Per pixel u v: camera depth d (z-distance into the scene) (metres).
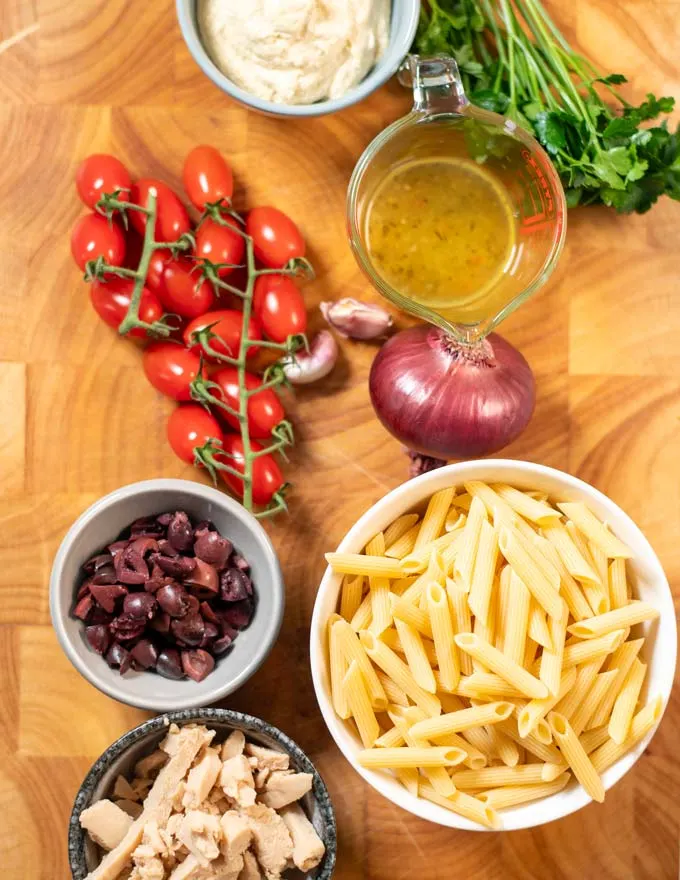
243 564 0.62
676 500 0.67
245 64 0.61
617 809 0.66
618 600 0.59
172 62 0.65
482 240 0.62
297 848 0.59
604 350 0.67
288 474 0.66
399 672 0.58
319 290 0.66
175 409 0.66
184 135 0.66
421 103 0.59
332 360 0.66
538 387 0.67
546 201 0.62
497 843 0.66
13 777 0.65
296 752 0.59
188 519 0.62
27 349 0.66
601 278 0.67
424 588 0.59
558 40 0.64
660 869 0.66
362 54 0.61
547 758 0.57
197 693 0.60
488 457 0.67
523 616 0.57
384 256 0.62
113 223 0.64
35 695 0.65
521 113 0.64
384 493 0.66
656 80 0.67
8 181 0.65
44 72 0.65
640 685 0.59
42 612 0.66
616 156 0.61
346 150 0.66
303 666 0.66
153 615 0.60
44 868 0.65
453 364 0.61
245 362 0.65
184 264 0.64
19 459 0.66
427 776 0.58
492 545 0.58
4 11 0.65
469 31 0.64
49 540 0.66
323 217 0.66
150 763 0.61
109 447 0.66
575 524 0.60
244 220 0.66
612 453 0.67
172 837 0.59
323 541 0.66
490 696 0.57
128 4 0.65
